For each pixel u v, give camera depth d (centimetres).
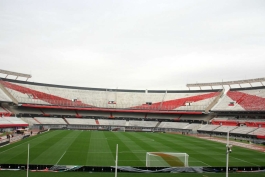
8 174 3027
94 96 12569
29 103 9888
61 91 12144
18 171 3180
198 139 7556
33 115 10119
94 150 4878
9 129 7719
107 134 8256
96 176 3114
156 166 3597
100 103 12044
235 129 8556
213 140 7369
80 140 6306
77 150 4794
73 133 8094
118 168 3375
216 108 10325
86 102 11844
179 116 11619
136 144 5947
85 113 11612
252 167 3628
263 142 6606
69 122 10388
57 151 4603
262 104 9038
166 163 3853
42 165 3297
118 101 12456
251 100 9750
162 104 12119
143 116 11862
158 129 10431
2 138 6053
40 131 8119
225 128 8962
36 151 4519
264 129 7681
